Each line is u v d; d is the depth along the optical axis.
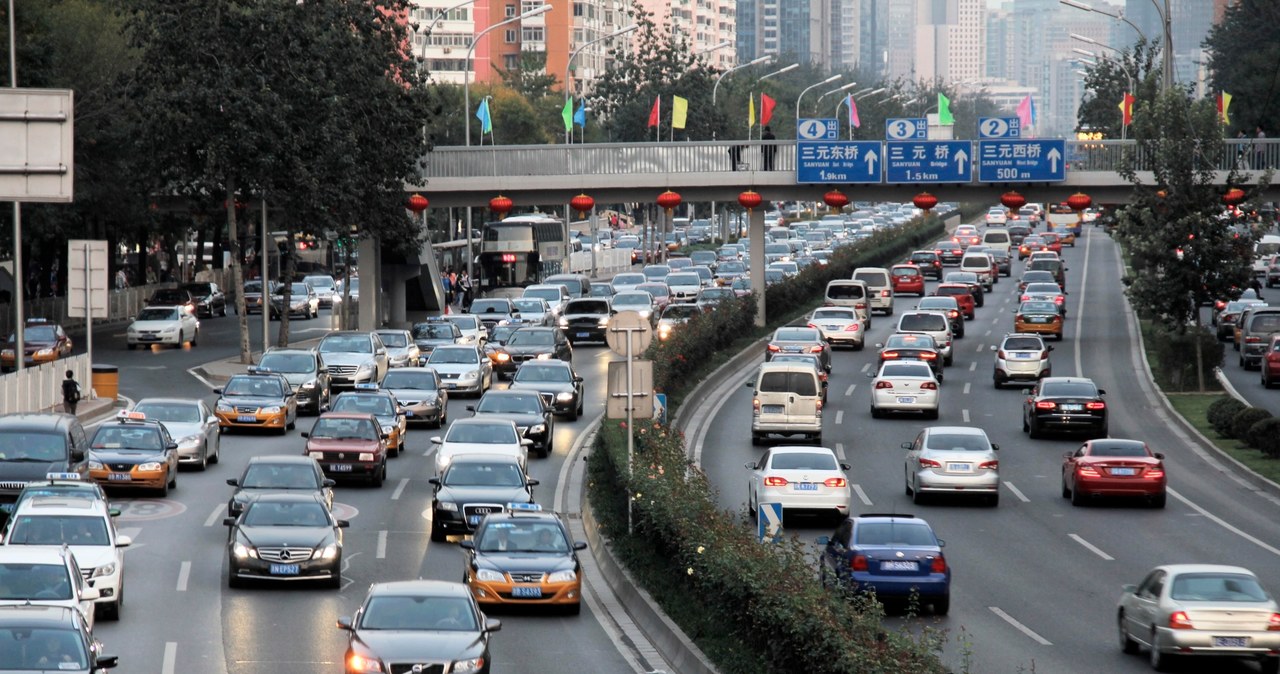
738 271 187.75
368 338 106.25
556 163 123.25
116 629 44.47
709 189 124.06
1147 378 112.69
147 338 129.62
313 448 70.31
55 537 45.88
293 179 114.00
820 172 120.19
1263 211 103.50
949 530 62.47
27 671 31.11
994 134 120.00
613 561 53.75
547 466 77.62
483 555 48.69
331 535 51.12
